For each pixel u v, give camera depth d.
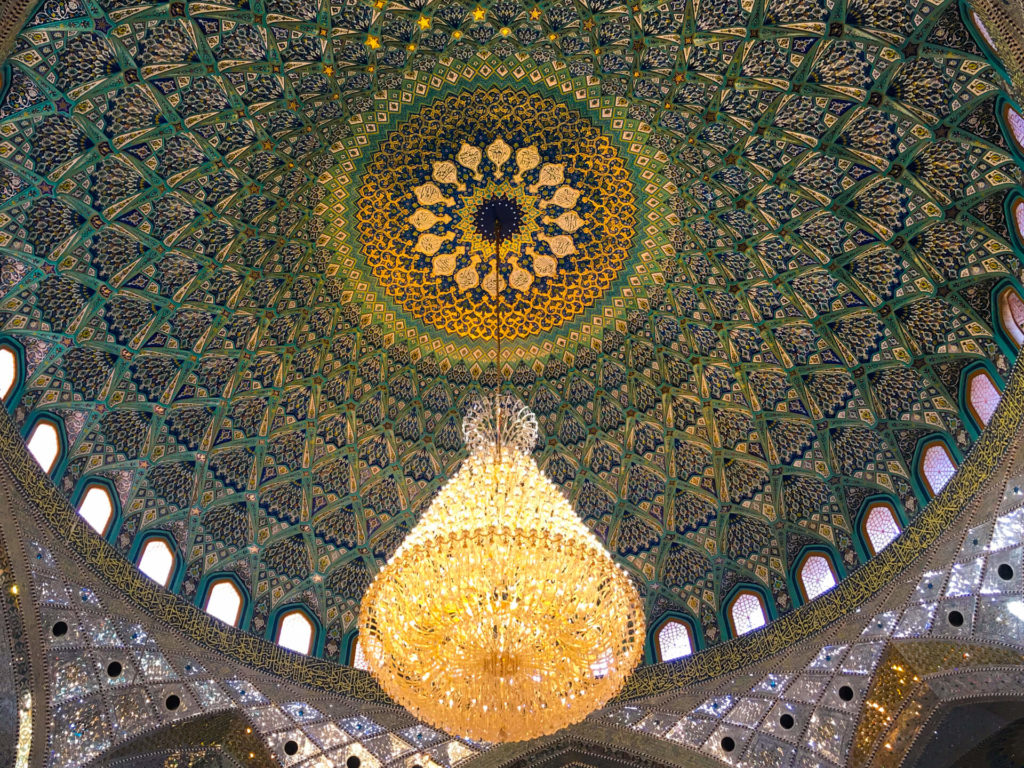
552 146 8.20
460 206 8.57
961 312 7.48
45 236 7.19
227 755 7.88
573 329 9.27
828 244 7.96
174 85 7.15
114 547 7.75
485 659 5.50
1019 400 6.85
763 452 8.92
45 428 7.56
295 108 7.64
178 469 8.55
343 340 9.08
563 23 7.41
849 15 6.74
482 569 5.51
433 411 9.51
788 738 7.94
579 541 5.78
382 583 5.83
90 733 7.04
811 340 8.42
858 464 8.38
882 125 7.16
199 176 7.70
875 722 7.61
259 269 8.43
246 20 7.01
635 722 8.38
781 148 7.69
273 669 8.38
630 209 8.48
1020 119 6.39
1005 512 7.05
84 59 6.69
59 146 6.93
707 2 7.07
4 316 7.20
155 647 7.70
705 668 8.55
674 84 7.61
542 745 8.37
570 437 9.54
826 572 8.44
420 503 9.59
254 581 8.88
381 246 8.72
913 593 7.63
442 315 9.18
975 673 7.14
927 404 7.88
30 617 6.79
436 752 8.34
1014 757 7.43
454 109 8.00
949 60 6.56
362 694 8.62
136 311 7.99
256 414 8.91
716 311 8.74
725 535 9.14
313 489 9.28
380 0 7.14
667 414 9.24
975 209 7.04
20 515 6.89
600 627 5.63
